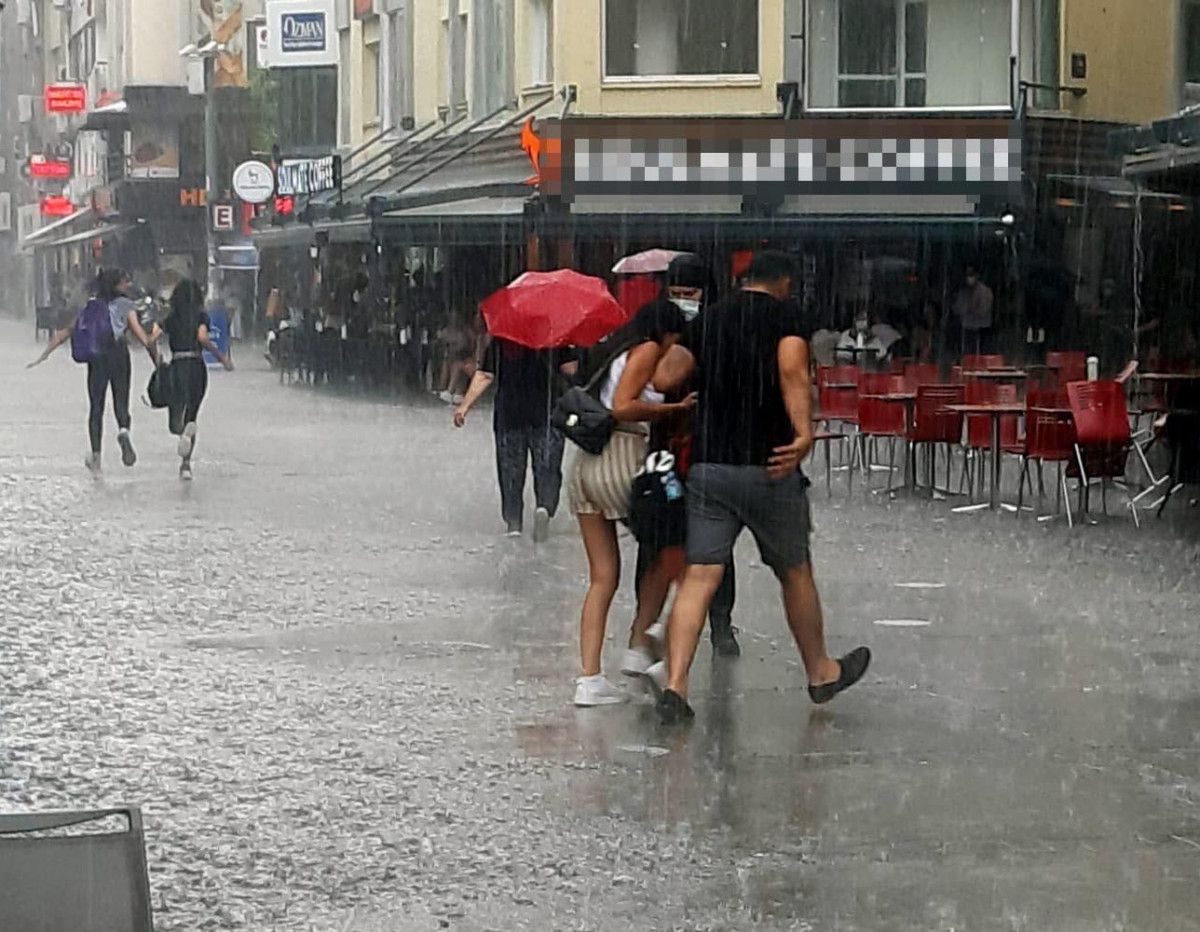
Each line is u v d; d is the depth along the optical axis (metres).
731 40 40.03
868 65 39.38
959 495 23.34
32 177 119.69
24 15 133.38
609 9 40.53
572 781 10.13
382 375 46.31
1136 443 22.92
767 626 14.48
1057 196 38.94
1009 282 38.94
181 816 9.55
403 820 9.45
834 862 8.73
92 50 110.81
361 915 8.09
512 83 45.84
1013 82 38.47
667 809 9.59
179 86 87.00
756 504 11.27
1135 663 13.09
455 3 50.50
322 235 46.59
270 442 31.12
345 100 61.16
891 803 9.67
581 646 12.23
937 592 16.06
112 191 89.62
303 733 11.23
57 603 15.67
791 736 11.06
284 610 15.30
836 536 19.69
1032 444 20.91
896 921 7.95
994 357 27.73
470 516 21.39
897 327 39.25
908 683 12.44
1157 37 40.31
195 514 21.53
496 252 44.03
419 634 14.26
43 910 5.78
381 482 25.08
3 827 6.04
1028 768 10.33
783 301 11.32
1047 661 13.15
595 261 40.41
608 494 11.84
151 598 15.90
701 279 12.10
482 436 32.41
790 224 37.66
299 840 9.14
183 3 92.12
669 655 11.38
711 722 11.42
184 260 85.12
